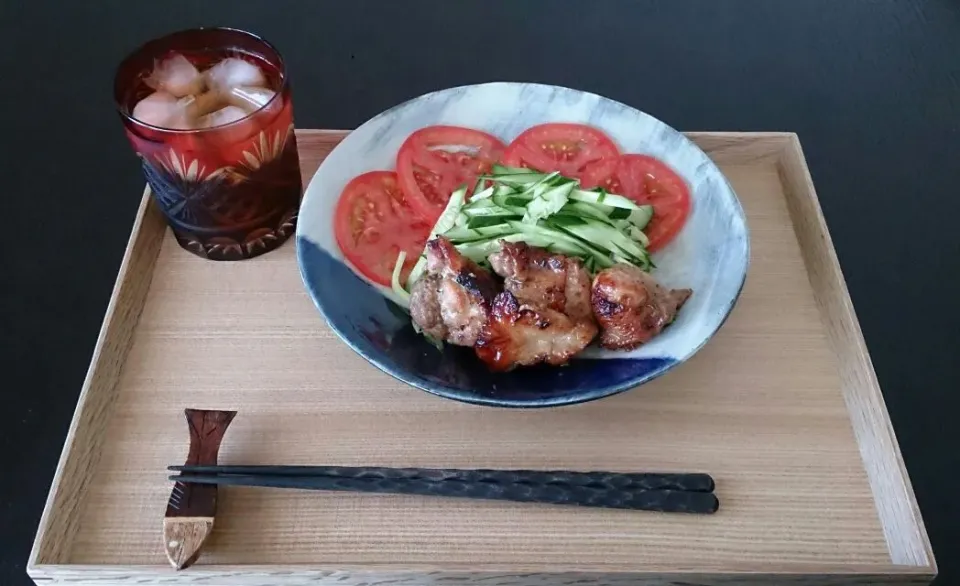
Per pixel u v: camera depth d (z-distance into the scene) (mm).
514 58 730
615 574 318
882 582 324
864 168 678
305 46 729
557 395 336
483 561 328
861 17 799
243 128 374
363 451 361
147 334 400
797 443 369
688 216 425
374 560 327
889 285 608
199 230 412
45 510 327
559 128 454
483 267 400
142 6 750
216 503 331
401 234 421
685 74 732
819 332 412
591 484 342
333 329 360
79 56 707
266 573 312
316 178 404
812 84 736
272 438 363
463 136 452
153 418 370
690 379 390
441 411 376
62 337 543
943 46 777
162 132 363
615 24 770
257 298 417
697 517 342
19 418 510
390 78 705
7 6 743
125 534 334
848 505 350
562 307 371
